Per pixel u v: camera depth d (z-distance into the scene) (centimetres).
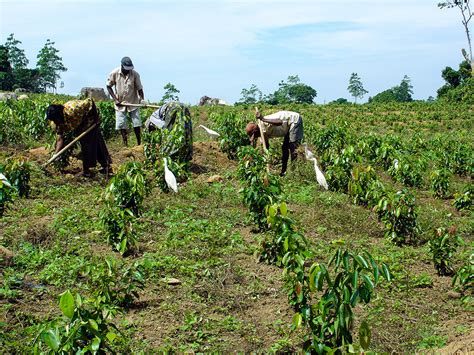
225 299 655
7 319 562
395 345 576
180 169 1092
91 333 430
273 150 1395
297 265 580
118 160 1307
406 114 3803
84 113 1084
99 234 816
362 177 1062
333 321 470
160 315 605
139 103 1432
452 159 1595
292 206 1068
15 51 7400
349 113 3753
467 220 1098
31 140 1475
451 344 566
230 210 1005
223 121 1496
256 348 558
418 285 743
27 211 903
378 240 929
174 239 824
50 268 686
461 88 4866
